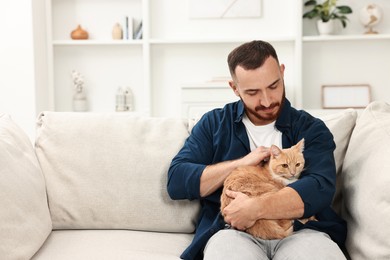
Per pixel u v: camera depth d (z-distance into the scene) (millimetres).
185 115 3807
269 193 1430
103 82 4168
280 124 1548
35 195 1531
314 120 1578
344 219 1565
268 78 1440
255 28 4055
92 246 1517
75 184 1671
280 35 4027
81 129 1745
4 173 1412
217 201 1565
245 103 1506
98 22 4145
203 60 4109
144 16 3926
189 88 3789
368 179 1397
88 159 1694
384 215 1277
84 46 4141
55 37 4164
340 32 3994
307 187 1407
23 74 3746
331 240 1377
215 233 1460
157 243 1567
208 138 1628
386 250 1244
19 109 3775
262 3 4027
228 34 4078
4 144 1512
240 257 1267
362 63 3992
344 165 1612
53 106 4027
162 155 1694
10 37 3727
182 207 1657
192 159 1593
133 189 1664
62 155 1704
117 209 1654
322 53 4008
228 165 1514
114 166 1684
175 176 1562
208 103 3785
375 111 1631
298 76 3840
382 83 3994
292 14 3990
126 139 1725
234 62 1477
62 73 4172
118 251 1474
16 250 1336
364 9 3850
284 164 1461
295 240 1354
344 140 1669
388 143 1425
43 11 3936
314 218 1490
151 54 4113
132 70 4145
